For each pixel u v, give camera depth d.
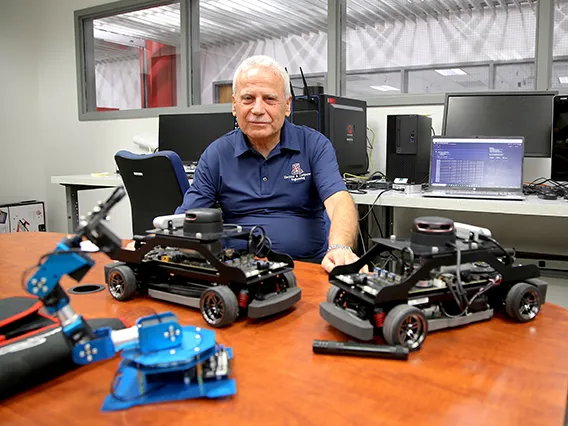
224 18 6.36
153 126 3.89
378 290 0.67
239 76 1.46
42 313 0.68
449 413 0.49
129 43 6.09
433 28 5.79
